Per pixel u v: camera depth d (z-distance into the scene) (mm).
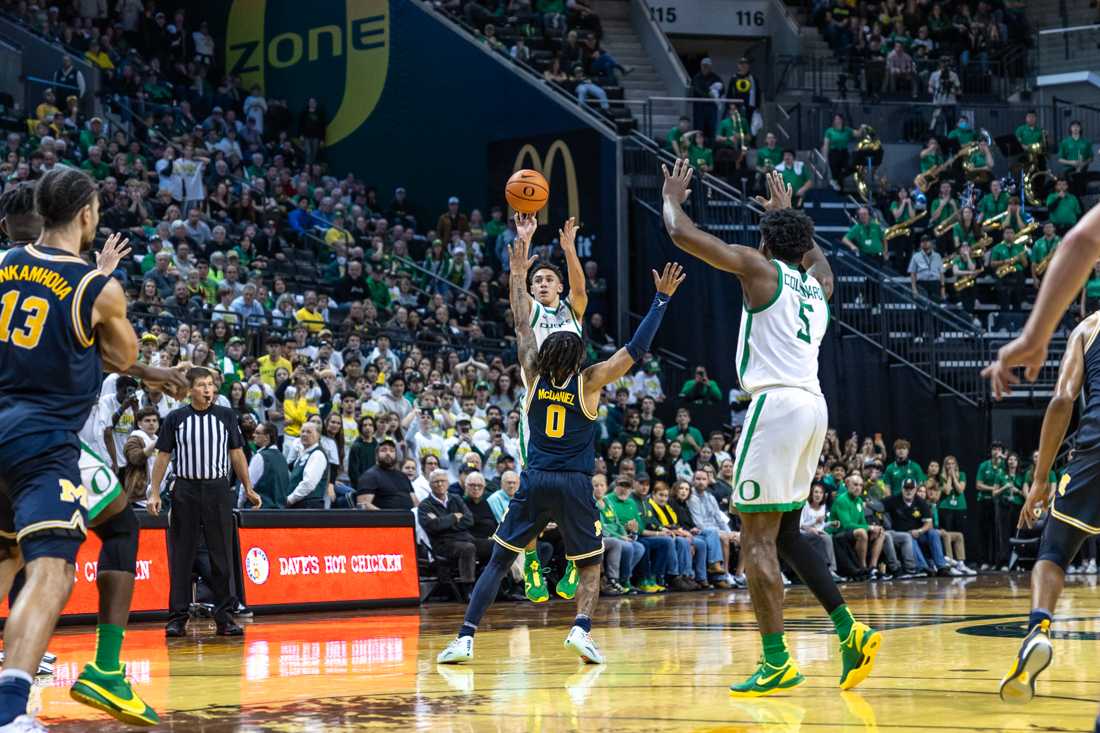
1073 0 34188
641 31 31828
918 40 32500
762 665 5906
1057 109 31109
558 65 27453
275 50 28531
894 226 26031
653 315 7859
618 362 7801
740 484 5918
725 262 6012
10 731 4180
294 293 21625
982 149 28172
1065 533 5145
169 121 25219
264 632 10586
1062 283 3633
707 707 5441
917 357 23297
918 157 30141
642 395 21328
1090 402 5293
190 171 22578
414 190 27062
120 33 27109
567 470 7719
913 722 4906
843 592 15539
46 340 4777
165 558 12758
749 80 29531
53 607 4484
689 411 21953
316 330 19469
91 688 4910
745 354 6062
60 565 4570
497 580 7766
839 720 4984
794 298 6051
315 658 8109
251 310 18641
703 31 33875
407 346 19953
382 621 11922
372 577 14031
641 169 25047
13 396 4762
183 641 9734
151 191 22531
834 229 26766
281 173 25047
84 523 4727
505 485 15742
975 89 32406
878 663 7105
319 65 28016
